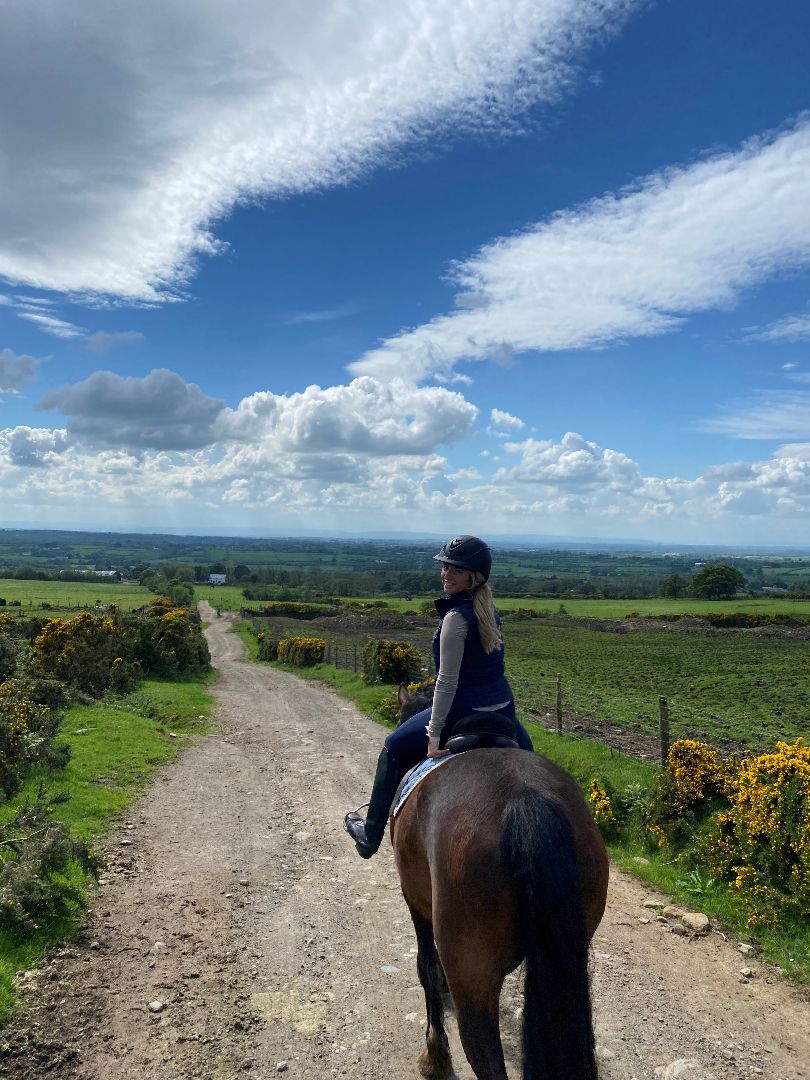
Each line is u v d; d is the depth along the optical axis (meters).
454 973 2.72
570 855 2.53
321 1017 4.49
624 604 76.81
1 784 8.61
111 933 5.56
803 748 6.47
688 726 14.87
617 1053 4.09
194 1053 4.11
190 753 12.89
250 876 7.00
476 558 3.61
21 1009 4.40
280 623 59.47
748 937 5.57
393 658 22.83
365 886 6.76
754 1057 4.07
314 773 11.60
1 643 14.80
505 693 3.71
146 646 24.98
